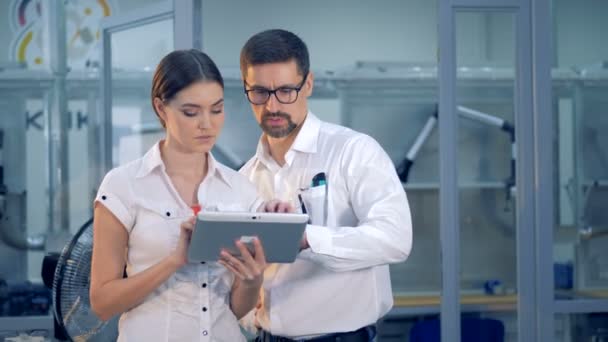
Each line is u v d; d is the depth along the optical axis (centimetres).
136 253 181
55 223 393
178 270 182
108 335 224
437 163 457
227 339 185
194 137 178
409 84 455
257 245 171
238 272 176
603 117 392
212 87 177
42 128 396
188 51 180
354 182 213
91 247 221
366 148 215
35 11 398
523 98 378
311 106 455
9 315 377
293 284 213
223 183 190
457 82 399
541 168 377
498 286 416
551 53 379
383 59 486
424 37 486
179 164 186
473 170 427
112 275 178
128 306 176
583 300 380
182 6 364
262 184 226
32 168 395
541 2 375
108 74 388
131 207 180
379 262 203
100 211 180
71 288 220
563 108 391
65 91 396
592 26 396
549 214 377
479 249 425
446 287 377
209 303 182
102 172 391
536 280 379
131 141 390
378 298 215
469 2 374
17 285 386
